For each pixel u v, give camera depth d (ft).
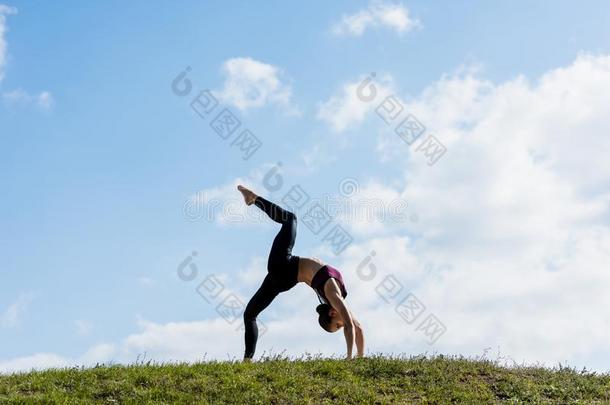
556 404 36.01
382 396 35.58
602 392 37.83
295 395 34.81
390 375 38.11
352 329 39.34
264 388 35.29
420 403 35.14
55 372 37.32
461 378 38.55
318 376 37.37
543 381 38.93
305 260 40.27
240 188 41.16
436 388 36.70
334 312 39.58
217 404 33.55
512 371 40.37
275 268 40.11
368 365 38.81
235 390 34.94
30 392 34.73
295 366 38.45
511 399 36.04
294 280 40.27
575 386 38.58
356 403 34.71
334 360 39.55
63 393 34.19
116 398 34.12
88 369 37.70
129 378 35.96
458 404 35.32
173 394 34.37
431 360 40.65
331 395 35.35
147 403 33.30
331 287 39.37
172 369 37.27
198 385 35.45
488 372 39.47
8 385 35.32
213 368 37.55
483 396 36.22
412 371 38.70
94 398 34.12
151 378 35.96
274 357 40.24
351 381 36.91
